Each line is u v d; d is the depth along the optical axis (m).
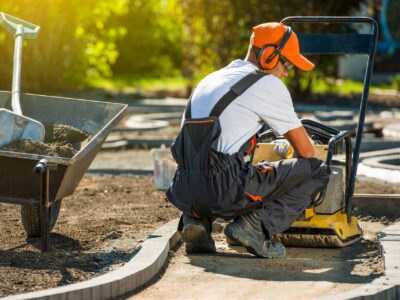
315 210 10.94
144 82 42.84
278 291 8.98
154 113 29.69
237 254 10.72
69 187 10.69
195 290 9.05
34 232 11.20
